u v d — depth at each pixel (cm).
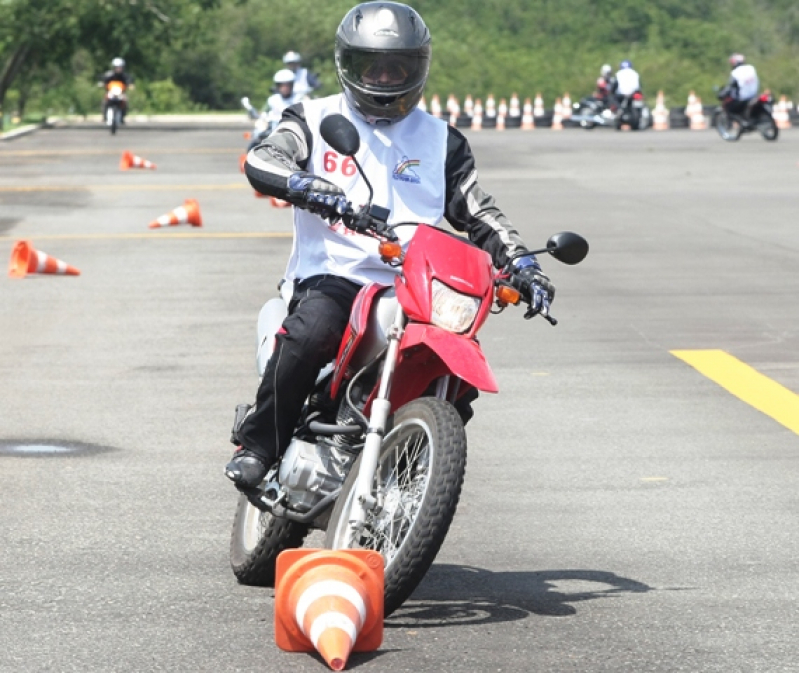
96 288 4084
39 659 1368
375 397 1457
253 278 4262
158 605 1540
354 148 1448
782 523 1878
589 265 4478
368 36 1521
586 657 1376
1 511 1936
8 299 3894
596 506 1959
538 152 10038
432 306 1408
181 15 15575
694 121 14575
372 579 1380
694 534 1828
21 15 14712
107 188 7462
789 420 2495
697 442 2339
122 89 13925
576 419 2511
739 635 1443
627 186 7219
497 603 1548
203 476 2136
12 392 2759
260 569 1594
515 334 3372
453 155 1594
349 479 1450
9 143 11850
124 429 2453
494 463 2208
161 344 3256
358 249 1539
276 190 1471
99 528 1852
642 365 2995
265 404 1527
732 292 3947
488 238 1562
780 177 7725
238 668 1347
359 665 1350
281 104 8462
